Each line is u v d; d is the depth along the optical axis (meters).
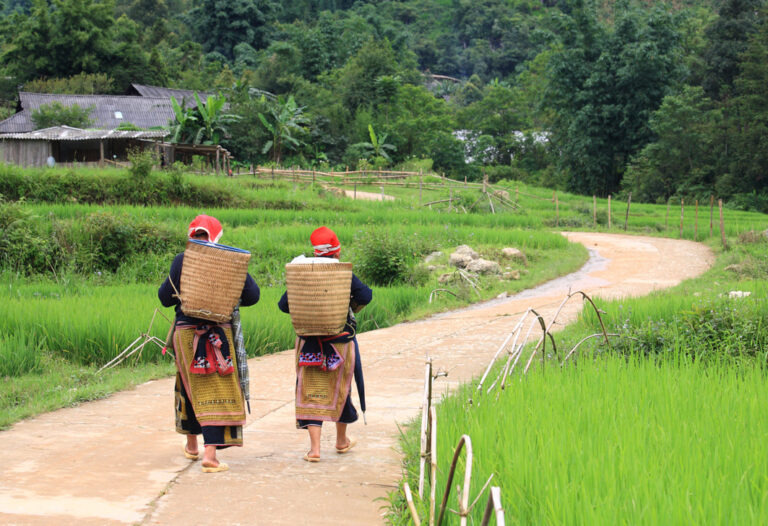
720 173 69.69
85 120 60.75
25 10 150.62
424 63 170.25
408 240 26.33
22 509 5.12
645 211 50.78
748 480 4.58
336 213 35.16
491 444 5.42
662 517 4.01
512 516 4.40
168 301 6.34
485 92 126.38
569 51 78.50
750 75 69.88
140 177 34.69
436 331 14.77
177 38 127.25
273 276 24.38
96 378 10.81
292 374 10.84
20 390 9.88
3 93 78.75
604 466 4.79
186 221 30.38
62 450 6.77
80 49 82.19
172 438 7.30
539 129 98.06
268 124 70.25
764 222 43.66
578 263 26.73
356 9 175.50
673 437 5.53
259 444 7.11
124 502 5.34
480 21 178.38
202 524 4.94
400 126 83.88
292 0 164.00
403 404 8.78
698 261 27.78
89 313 13.57
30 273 23.81
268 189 40.25
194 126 62.84
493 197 45.66
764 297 12.62
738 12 81.12
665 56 73.38
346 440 6.80
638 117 74.69
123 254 25.42
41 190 32.81
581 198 59.06
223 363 6.14
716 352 10.42
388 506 5.25
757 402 6.71
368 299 6.62
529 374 8.28
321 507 5.32
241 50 121.06
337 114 82.00
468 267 23.89
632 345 10.94
